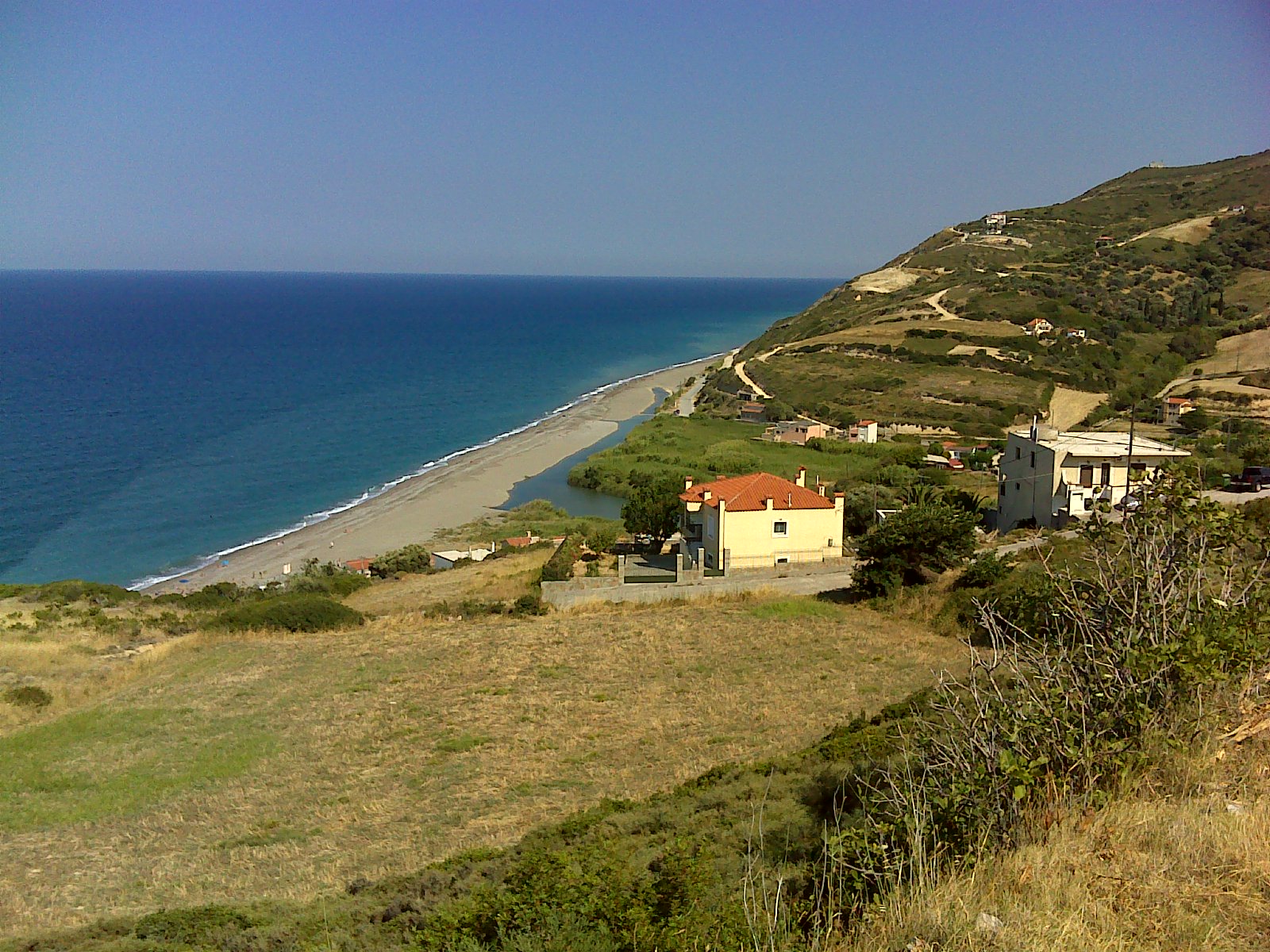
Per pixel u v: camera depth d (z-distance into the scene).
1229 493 44.41
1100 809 6.89
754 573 42.72
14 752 24.27
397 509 75.25
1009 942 5.53
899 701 23.75
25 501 75.62
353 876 16.09
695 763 20.34
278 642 35.19
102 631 38.38
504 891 9.64
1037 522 48.78
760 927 6.70
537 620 36.62
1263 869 6.06
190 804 20.61
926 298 155.88
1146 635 8.05
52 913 15.55
